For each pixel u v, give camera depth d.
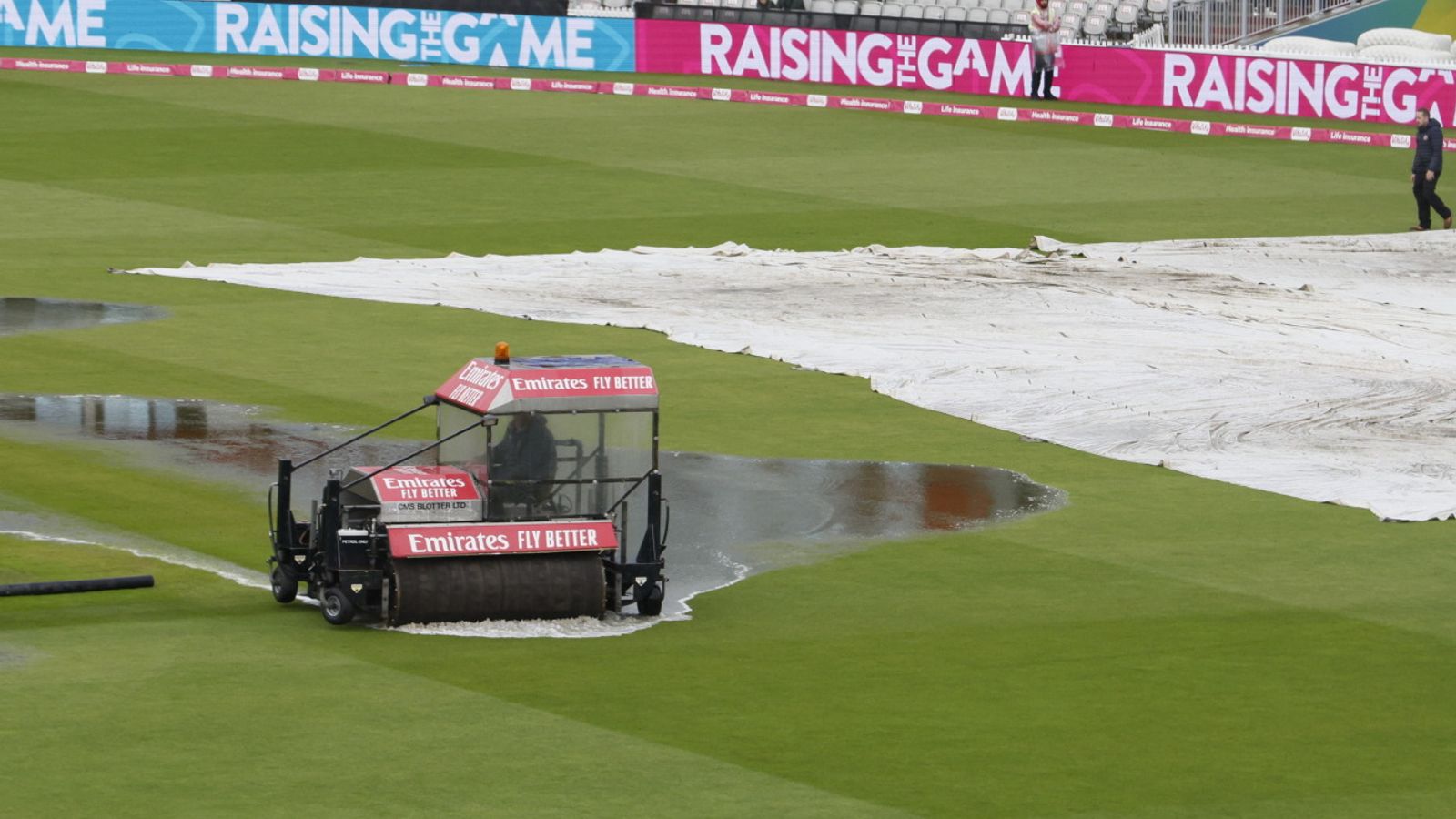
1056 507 51.50
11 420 56.72
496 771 31.61
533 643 38.75
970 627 40.94
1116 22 151.75
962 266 87.69
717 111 132.38
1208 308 79.69
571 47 148.62
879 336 72.75
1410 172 120.25
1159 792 31.56
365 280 80.12
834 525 49.28
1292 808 31.05
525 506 40.50
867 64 145.88
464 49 148.62
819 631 40.44
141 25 147.00
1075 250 92.44
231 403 59.56
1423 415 62.81
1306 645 40.12
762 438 58.25
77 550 44.66
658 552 41.03
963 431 59.75
